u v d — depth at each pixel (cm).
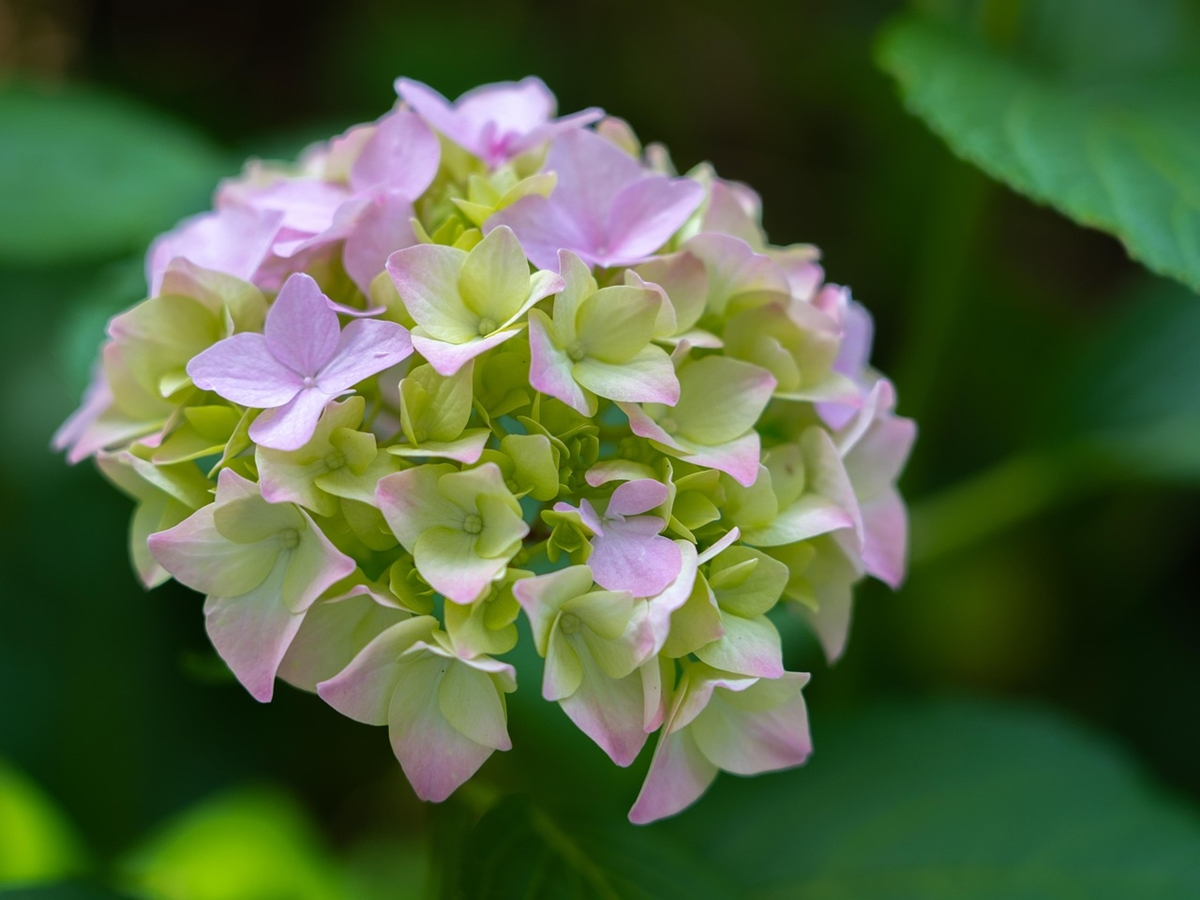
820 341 56
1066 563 94
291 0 121
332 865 77
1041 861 63
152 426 56
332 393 52
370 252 55
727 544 53
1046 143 62
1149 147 63
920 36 66
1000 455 95
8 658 79
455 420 53
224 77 119
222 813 73
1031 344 98
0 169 71
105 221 71
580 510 52
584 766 64
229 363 53
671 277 55
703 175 57
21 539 83
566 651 52
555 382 52
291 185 57
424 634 52
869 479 57
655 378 53
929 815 64
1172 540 92
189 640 83
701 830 64
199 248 57
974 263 73
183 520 54
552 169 56
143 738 80
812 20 115
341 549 54
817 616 57
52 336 92
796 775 65
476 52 112
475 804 58
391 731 53
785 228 112
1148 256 60
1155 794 65
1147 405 73
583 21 116
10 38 120
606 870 57
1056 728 66
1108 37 69
